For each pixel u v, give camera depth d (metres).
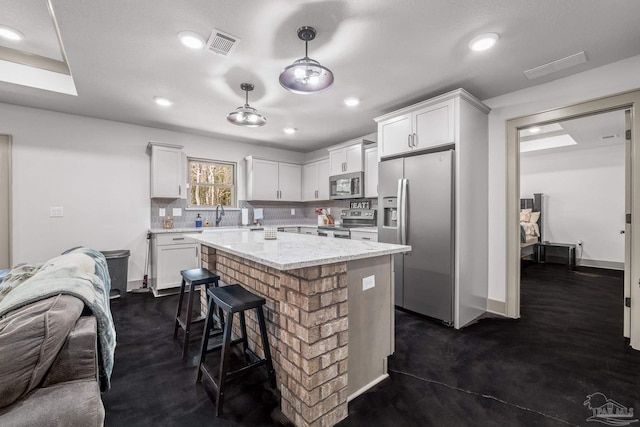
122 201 3.96
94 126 3.77
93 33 1.98
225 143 4.96
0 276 1.88
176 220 4.45
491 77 2.64
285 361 1.60
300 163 5.71
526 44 2.12
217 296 1.75
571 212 5.93
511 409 1.61
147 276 4.12
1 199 3.26
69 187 3.62
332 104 3.30
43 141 3.46
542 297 3.69
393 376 1.93
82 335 1.08
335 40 2.06
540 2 1.69
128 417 1.55
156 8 1.73
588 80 2.51
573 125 4.19
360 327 1.75
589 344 2.38
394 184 3.20
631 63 2.31
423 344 2.40
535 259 6.14
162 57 2.29
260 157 5.11
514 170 2.97
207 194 4.89
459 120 2.73
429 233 2.88
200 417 1.55
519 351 2.27
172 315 3.06
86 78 2.65
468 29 1.94
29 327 0.95
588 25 1.90
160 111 3.51
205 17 1.82
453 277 2.75
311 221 5.87
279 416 1.57
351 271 1.70
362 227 4.49
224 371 1.58
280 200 5.39
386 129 3.38
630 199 2.34
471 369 2.01
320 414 1.46
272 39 2.04
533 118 2.83
